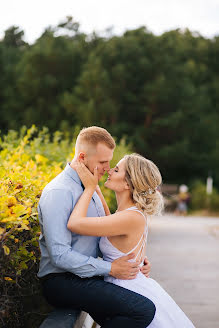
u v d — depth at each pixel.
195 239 12.53
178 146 42.66
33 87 43.56
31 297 3.77
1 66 46.78
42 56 44.59
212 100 45.66
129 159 3.34
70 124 40.22
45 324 2.88
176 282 7.00
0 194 2.86
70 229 3.04
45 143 6.98
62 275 3.12
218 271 7.95
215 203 30.61
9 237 2.76
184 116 43.00
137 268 3.20
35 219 3.30
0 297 2.85
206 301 5.96
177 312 3.19
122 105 42.59
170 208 31.61
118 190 3.34
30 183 3.52
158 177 3.31
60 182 3.14
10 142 6.48
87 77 41.00
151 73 43.28
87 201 3.09
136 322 2.94
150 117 43.16
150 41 44.50
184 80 43.47
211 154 44.22
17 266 2.99
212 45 47.66
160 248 10.62
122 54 43.28
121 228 3.16
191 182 42.88
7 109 44.06
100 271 3.07
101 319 3.21
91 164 3.17
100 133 3.18
